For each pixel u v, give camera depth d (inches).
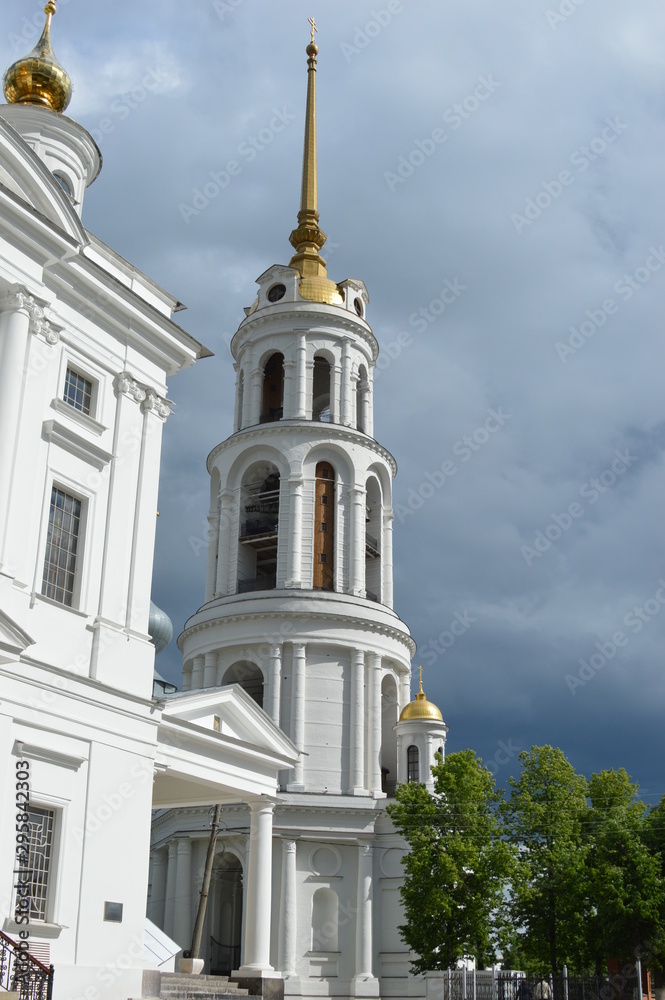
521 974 1936.5
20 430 1048.2
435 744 2512.3
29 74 1330.0
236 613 2481.5
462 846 2105.1
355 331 2787.9
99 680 1092.5
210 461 2768.2
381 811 2380.7
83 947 1011.9
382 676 2541.8
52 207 1135.6
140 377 1236.5
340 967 2281.0
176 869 2418.8
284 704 2416.3
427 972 1898.4
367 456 2664.9
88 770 1059.3
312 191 2999.5
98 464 1157.7
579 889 2170.3
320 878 2326.5
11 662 982.4
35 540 1058.7
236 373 2859.3
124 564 1166.3
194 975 1262.3
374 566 2696.9
